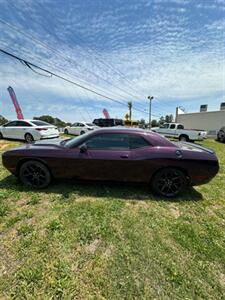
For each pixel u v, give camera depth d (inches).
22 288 70.3
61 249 89.9
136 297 68.9
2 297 67.1
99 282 73.8
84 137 152.3
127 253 89.3
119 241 97.2
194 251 92.6
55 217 115.3
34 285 71.6
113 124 756.0
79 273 77.5
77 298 67.6
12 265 80.3
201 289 73.2
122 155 143.6
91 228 105.8
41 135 405.7
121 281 74.8
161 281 75.7
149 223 114.1
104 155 144.3
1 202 131.0
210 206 141.5
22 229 102.7
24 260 82.9
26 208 125.0
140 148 146.5
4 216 115.6
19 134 423.2
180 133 622.2
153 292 71.1
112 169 145.1
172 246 95.5
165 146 148.7
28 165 152.9
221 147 488.4
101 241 96.7
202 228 112.2
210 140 702.5
